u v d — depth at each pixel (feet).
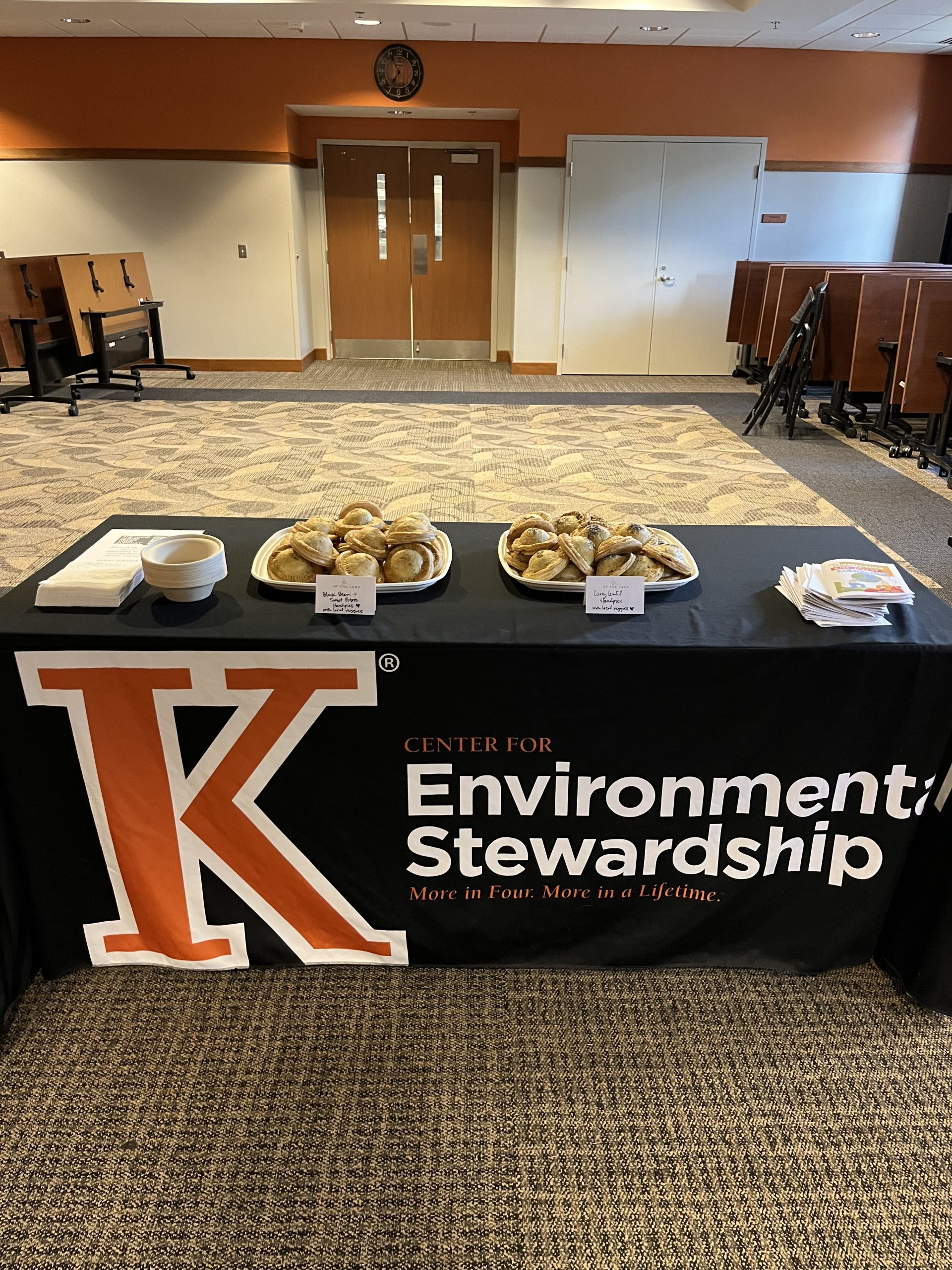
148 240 28.48
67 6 21.97
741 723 5.27
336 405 24.08
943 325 16.94
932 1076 5.35
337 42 26.21
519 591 5.78
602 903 5.86
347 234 30.86
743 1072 5.35
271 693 5.15
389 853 5.64
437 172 30.09
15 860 5.59
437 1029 5.60
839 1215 4.56
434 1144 4.88
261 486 16.42
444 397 25.55
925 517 15.16
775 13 21.91
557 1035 5.57
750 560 6.40
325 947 5.95
